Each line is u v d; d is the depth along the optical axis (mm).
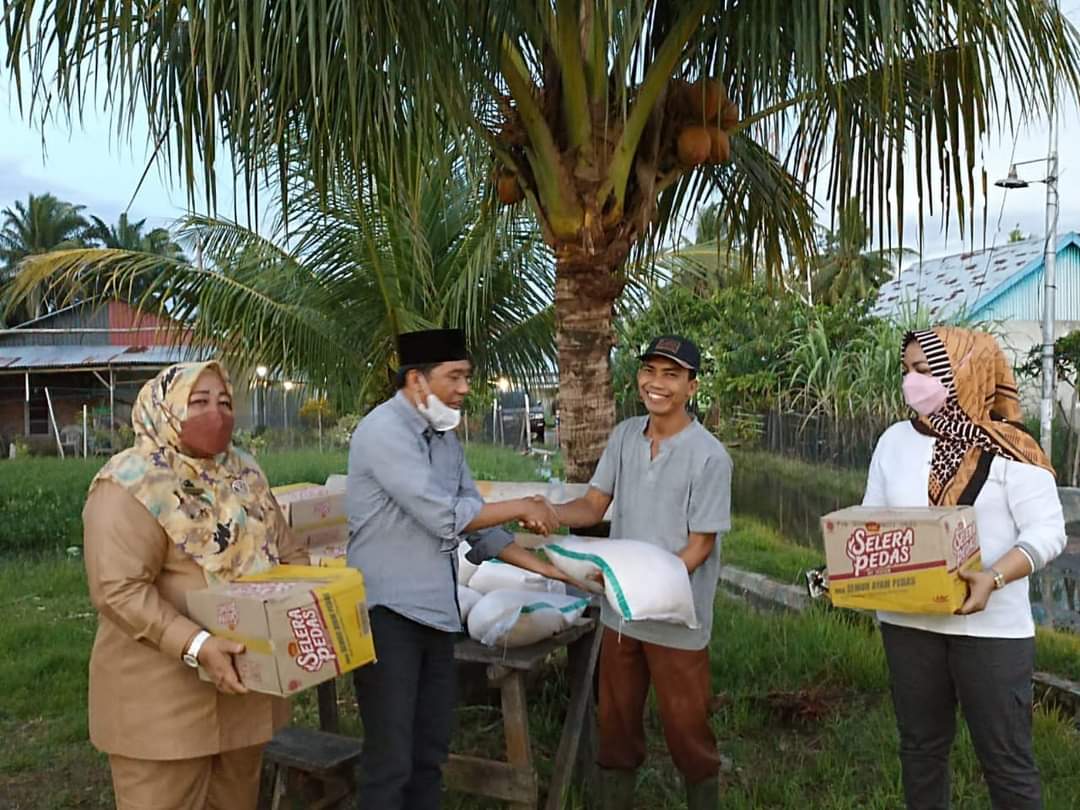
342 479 4059
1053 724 4137
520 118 3529
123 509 2318
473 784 3211
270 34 2721
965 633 2498
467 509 2822
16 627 6277
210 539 2404
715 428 17250
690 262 6598
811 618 5934
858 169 3938
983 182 3564
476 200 6203
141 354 22703
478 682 4543
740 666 5098
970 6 3135
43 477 13781
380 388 7336
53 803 3832
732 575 8156
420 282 6793
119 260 7098
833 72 3229
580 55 3328
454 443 3072
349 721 4590
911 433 2713
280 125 2779
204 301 7094
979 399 2586
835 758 3977
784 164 4379
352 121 2797
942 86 3592
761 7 3092
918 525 2305
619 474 3324
